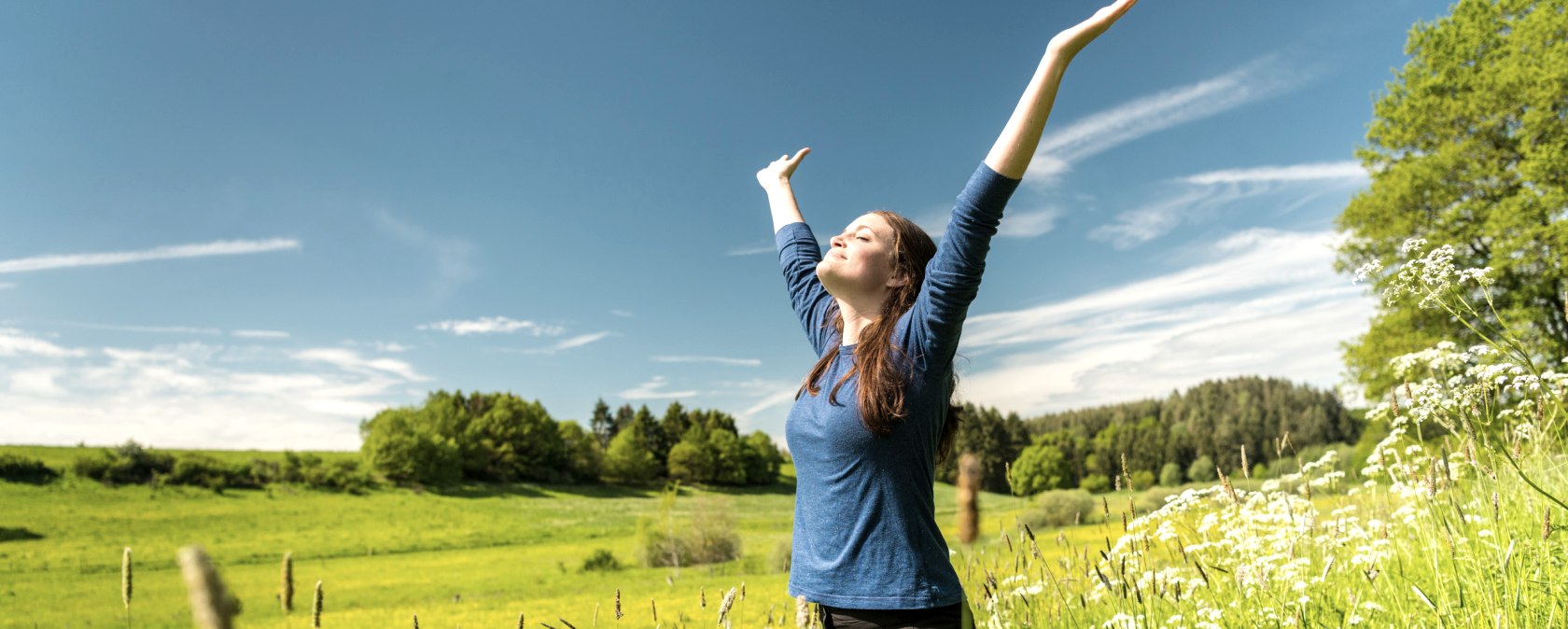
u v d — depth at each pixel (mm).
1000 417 67750
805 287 2893
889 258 2275
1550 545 2895
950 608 2061
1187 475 92062
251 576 53219
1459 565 3160
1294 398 118750
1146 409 163625
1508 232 21547
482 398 140750
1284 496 4375
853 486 2037
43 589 46344
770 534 69188
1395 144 26406
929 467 2062
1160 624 3443
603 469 139000
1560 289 20484
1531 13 23688
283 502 99562
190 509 91812
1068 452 97312
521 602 32781
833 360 2240
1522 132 22719
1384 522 4539
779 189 3330
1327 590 3648
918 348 2035
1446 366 4156
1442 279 3150
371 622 28844
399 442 118438
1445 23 25719
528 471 132875
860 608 2002
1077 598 3650
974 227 1945
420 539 79562
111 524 81500
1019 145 1899
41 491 91812
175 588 46094
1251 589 3264
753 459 148000
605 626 17281
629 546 68188
